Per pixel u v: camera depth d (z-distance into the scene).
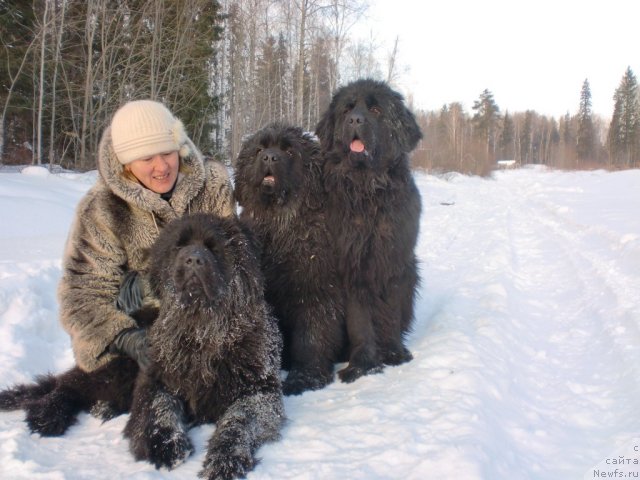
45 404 3.29
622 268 7.37
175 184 3.77
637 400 3.54
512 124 91.94
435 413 3.21
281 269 4.13
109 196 3.54
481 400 3.39
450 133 56.12
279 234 4.17
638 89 71.38
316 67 34.88
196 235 3.13
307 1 26.83
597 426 3.37
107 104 21.17
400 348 4.38
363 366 4.15
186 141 3.76
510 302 6.05
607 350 4.61
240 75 29.09
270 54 32.41
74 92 22.48
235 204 4.32
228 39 31.56
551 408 3.68
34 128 20.70
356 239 4.18
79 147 22.95
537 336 5.20
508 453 2.93
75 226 3.46
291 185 4.12
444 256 9.57
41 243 7.53
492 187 32.97
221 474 2.55
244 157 4.50
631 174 30.27
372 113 4.36
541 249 10.34
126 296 3.51
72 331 3.35
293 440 2.99
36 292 5.29
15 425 3.18
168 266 3.14
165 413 2.90
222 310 3.04
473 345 4.35
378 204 4.22
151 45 21.50
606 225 11.13
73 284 3.38
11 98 20.75
